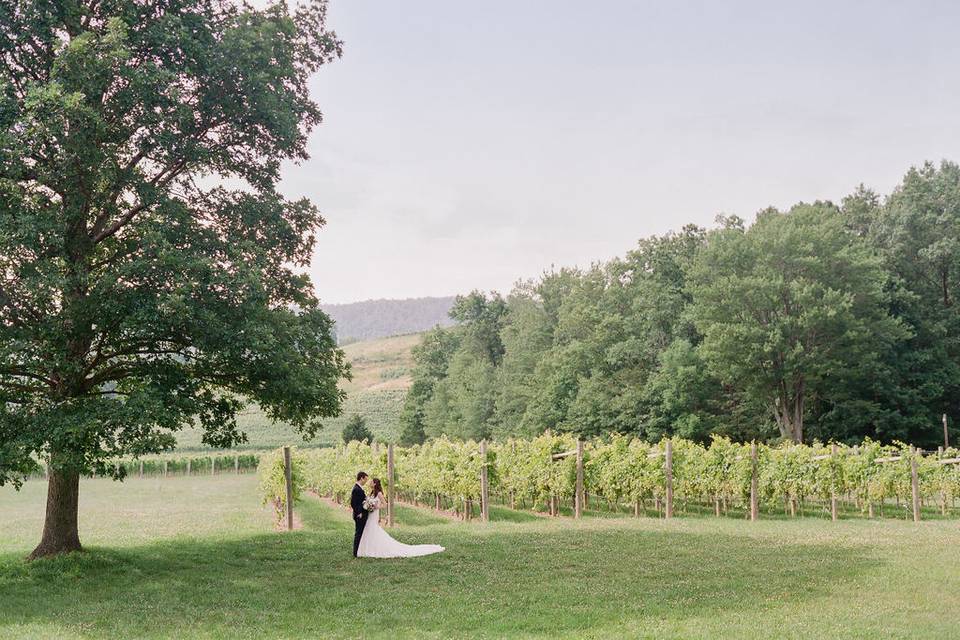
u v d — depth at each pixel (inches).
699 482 1043.9
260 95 619.2
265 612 434.6
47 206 568.1
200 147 597.6
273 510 1147.3
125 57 534.0
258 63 630.5
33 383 646.5
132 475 2642.7
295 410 683.4
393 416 5073.8
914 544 645.3
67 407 532.7
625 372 2358.5
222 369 629.6
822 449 1071.6
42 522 1009.5
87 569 583.8
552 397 2532.0
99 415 515.5
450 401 3533.5
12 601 482.3
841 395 2127.2
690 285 2198.6
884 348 2144.4
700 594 453.4
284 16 689.6
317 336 707.4
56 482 644.1
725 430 2182.6
